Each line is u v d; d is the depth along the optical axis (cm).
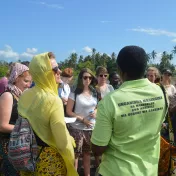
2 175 306
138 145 222
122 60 227
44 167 263
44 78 266
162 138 306
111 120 218
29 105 265
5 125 288
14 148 257
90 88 496
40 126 263
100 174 229
